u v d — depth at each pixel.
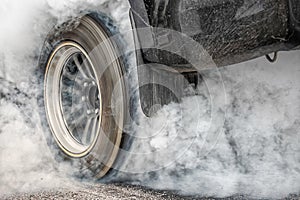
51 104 4.33
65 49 4.18
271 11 2.99
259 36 3.08
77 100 4.19
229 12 3.07
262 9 3.00
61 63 4.26
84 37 3.98
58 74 4.29
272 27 3.03
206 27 3.14
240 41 3.13
